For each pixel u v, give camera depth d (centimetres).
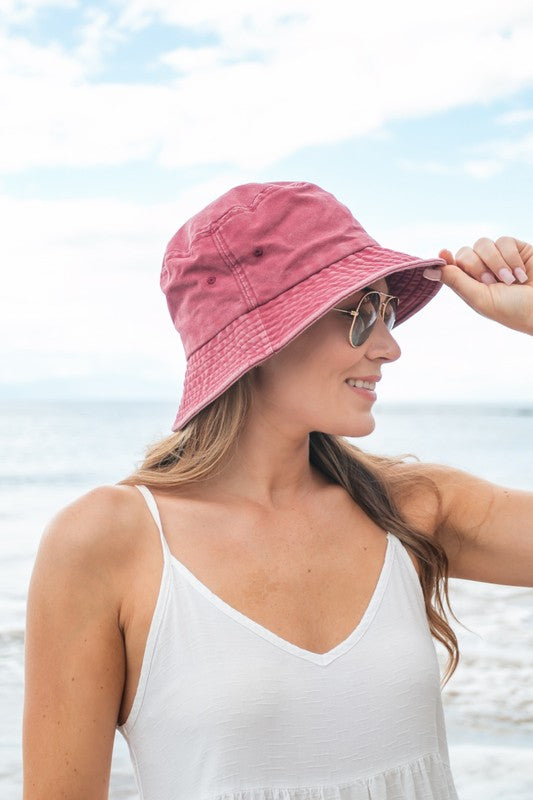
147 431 5266
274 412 212
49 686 188
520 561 224
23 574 1050
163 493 211
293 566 203
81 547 192
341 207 214
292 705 186
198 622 190
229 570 198
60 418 7619
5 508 1809
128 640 194
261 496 213
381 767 190
